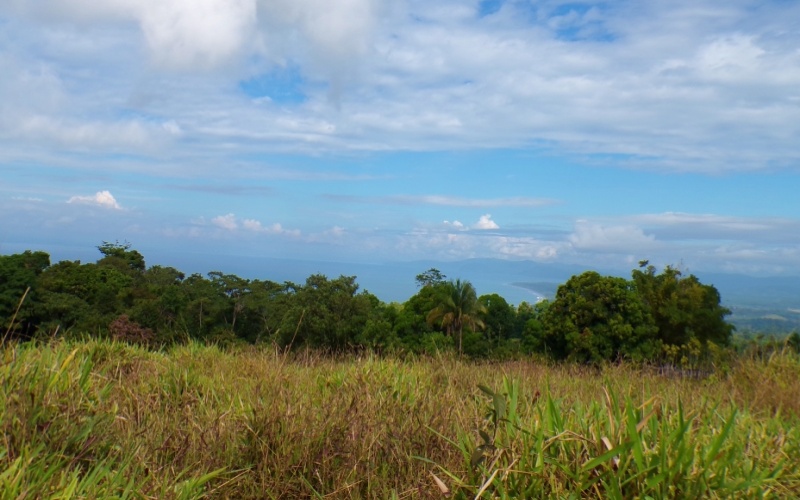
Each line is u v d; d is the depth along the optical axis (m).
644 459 2.72
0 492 2.52
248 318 30.45
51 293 31.25
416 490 3.16
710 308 33.22
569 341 30.62
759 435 3.69
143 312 28.89
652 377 7.45
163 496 2.95
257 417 4.07
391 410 4.30
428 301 33.12
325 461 3.61
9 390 3.50
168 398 5.04
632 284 32.47
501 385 5.27
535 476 2.78
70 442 3.25
